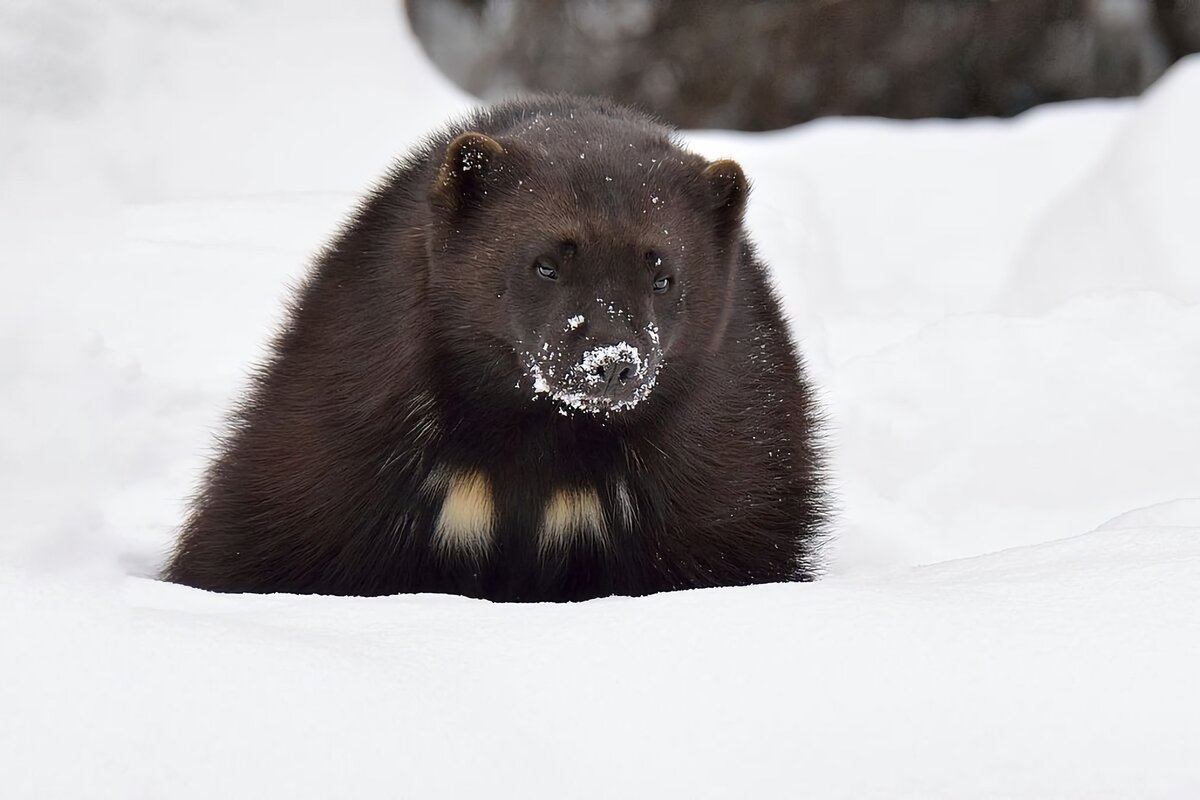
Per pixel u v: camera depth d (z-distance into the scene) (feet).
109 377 41.27
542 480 31.14
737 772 18.38
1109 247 57.67
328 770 17.93
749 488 32.83
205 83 56.90
